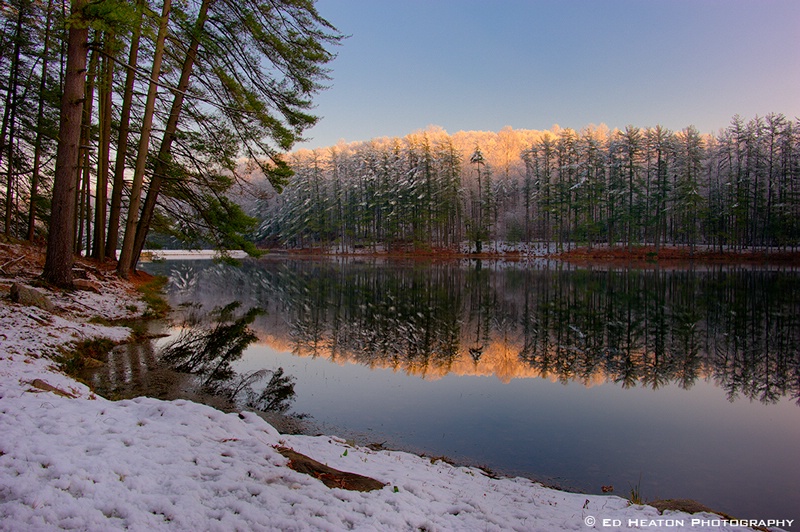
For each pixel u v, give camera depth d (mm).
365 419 6992
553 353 12039
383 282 29109
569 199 55625
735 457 6188
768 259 46188
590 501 4473
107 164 16250
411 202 59344
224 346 10844
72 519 2271
